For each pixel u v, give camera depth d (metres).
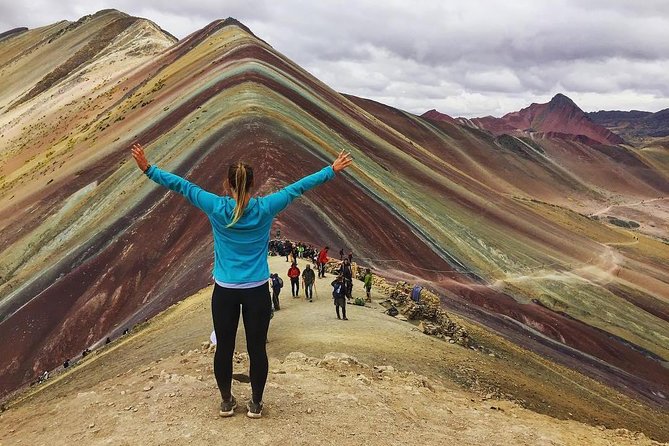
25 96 163.75
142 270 44.25
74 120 119.56
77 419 5.81
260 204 4.71
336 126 85.88
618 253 101.25
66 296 43.00
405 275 46.00
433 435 5.93
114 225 51.91
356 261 43.47
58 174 74.31
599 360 44.47
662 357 52.56
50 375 31.67
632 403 28.00
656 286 80.69
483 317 42.31
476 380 16.31
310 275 22.77
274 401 5.99
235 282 4.78
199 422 5.34
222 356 5.16
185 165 58.09
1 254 56.62
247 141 58.81
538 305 56.56
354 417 5.86
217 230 4.77
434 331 20.78
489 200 97.75
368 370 9.59
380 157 85.38
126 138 78.50
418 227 62.28
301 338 16.34
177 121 75.44
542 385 21.36
